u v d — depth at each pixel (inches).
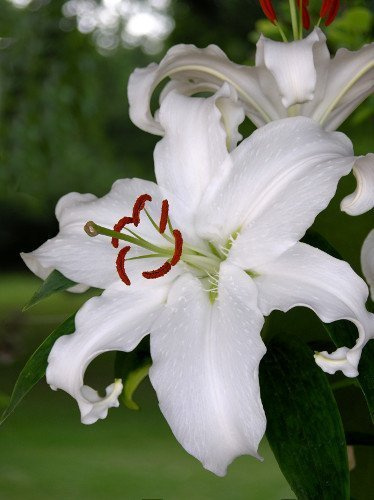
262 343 16.1
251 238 17.0
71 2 98.5
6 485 77.2
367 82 19.1
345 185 23.0
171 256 18.2
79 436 90.6
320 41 17.4
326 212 23.2
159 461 82.4
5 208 194.4
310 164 16.5
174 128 18.2
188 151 18.1
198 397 16.0
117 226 17.4
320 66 18.3
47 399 103.5
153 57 188.9
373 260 17.9
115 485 77.0
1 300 180.9
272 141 17.1
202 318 17.1
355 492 23.0
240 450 15.4
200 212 18.1
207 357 16.4
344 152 16.4
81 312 17.3
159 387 16.3
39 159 93.6
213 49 18.5
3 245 204.8
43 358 17.7
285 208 16.6
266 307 16.5
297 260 16.7
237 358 16.2
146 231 18.5
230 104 17.6
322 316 15.7
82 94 98.5
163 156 18.4
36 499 74.1
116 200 18.5
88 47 99.0
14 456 84.0
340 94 19.0
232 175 17.5
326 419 16.9
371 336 15.1
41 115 94.1
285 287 16.5
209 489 72.7
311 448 16.6
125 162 199.9
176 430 15.8
